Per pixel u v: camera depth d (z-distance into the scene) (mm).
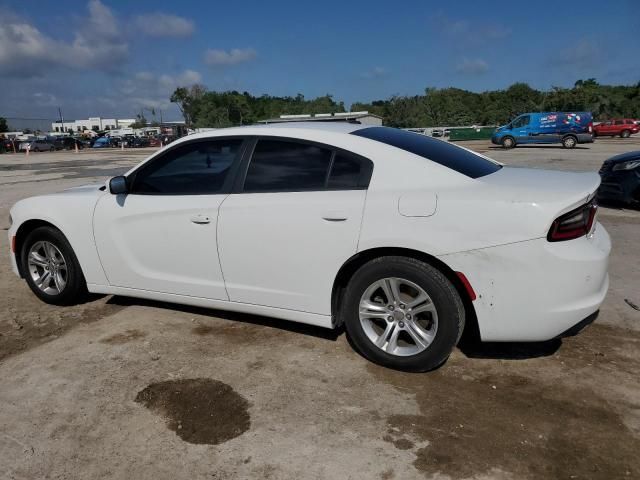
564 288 2828
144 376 3240
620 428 2645
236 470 2387
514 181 3143
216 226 3555
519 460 2416
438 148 3574
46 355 3557
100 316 4242
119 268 4059
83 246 4160
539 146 30875
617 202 9039
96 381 3189
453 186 3047
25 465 2445
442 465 2393
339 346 3619
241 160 3580
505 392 3002
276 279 3451
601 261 2908
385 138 3447
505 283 2859
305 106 84625
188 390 3066
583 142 28141
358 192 3186
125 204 3945
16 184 14867
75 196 4254
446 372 3244
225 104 85562
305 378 3189
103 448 2559
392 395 2988
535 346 3572
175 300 3932
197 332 3885
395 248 3115
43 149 49594
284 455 2480
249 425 2721
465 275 2914
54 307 4477
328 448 2525
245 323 4035
